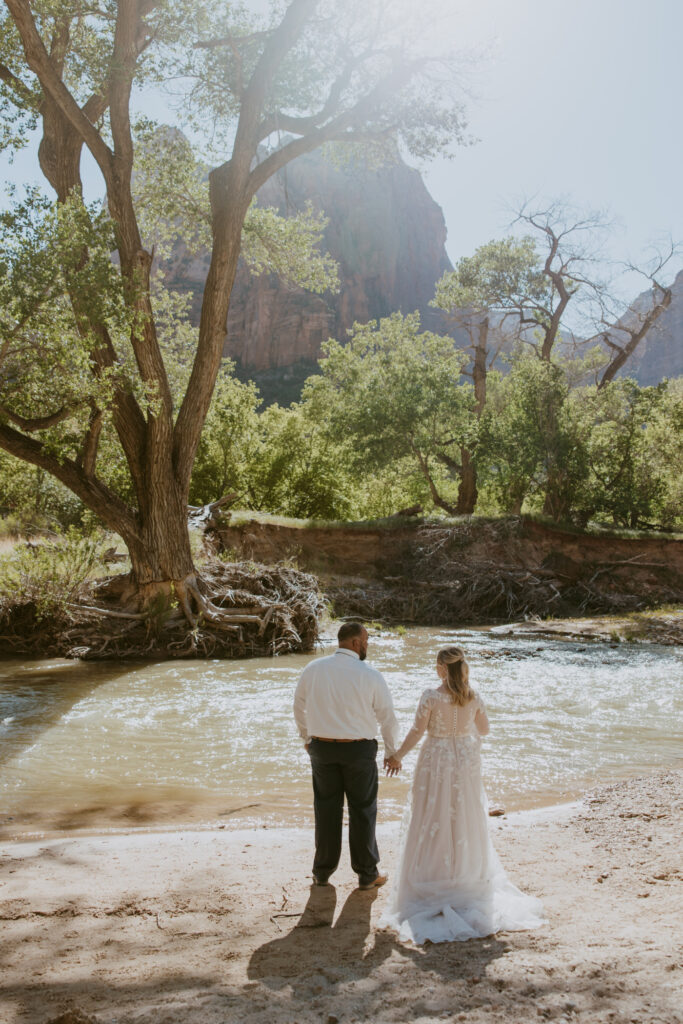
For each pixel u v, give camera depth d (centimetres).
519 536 2988
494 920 380
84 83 1838
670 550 3123
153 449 1628
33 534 2597
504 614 2595
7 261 1311
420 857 409
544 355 4091
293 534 2798
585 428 3394
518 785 715
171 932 386
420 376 3388
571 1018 278
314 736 457
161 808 655
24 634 1606
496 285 3969
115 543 2288
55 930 391
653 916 383
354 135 1820
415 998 302
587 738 902
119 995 313
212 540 2603
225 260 1650
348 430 3456
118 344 1745
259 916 407
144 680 1309
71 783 727
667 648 1752
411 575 2734
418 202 17212
